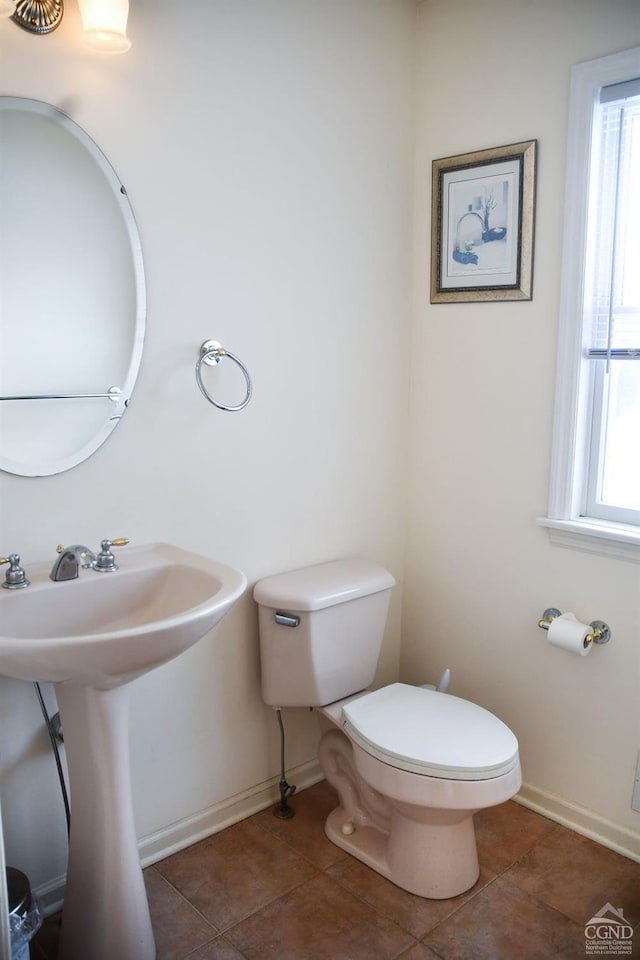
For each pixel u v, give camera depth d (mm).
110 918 1603
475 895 1912
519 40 2049
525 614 2258
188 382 1915
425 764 1729
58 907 1841
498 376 2234
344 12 2094
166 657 1440
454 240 2279
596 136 1931
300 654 2037
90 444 1747
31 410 1653
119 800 1585
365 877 1977
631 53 1828
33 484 1674
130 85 1707
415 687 2121
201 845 2096
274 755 2279
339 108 2131
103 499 1797
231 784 2184
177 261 1852
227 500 2047
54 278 1654
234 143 1914
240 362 1931
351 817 2143
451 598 2459
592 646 2102
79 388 1718
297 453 2197
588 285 2000
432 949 1740
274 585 2080
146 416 1847
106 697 1510
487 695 2393
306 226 2109
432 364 2412
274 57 1960
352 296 2262
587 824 2154
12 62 1532
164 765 2018
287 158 2033
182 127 1811
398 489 2523
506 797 1743
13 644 1281
